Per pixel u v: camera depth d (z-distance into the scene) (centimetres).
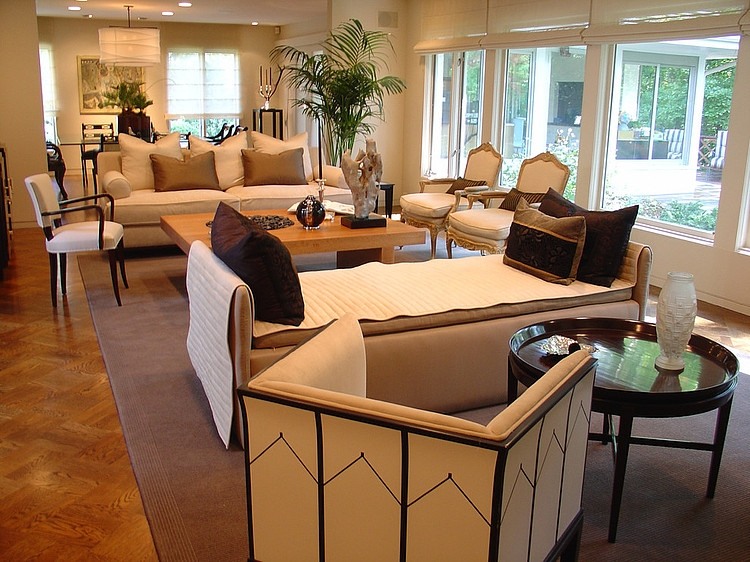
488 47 709
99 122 1311
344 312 309
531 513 159
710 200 524
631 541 232
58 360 383
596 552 226
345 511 156
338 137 788
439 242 703
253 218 529
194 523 237
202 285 309
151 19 1230
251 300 273
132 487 260
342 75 768
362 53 816
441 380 320
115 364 376
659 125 558
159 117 1334
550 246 363
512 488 145
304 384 178
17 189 740
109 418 316
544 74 671
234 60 1360
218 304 283
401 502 149
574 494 186
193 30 1320
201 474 269
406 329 314
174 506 247
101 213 462
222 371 285
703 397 230
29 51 722
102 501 250
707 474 275
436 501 146
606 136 604
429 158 854
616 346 281
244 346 274
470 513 143
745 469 280
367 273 373
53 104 1276
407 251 656
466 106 789
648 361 265
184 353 393
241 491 257
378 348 304
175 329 432
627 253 370
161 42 1304
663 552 226
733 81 493
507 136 735
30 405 328
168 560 218
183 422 311
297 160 699
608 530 236
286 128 1367
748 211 490
